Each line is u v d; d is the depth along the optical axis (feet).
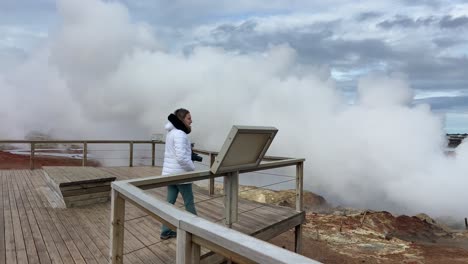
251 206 19.03
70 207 17.98
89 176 20.53
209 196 21.47
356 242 42.27
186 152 11.42
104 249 12.09
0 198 19.51
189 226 4.96
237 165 11.08
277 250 3.55
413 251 40.57
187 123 11.87
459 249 44.52
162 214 5.87
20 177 26.37
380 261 35.09
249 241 3.92
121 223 8.76
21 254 11.48
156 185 9.06
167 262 10.66
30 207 17.76
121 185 8.16
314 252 35.19
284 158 17.92
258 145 11.15
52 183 20.93
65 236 13.46
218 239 4.25
